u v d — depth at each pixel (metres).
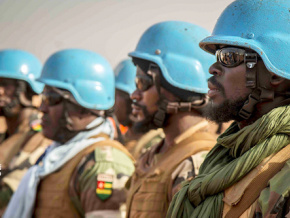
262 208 1.39
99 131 3.01
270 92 1.57
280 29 1.59
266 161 1.49
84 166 2.71
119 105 4.43
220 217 1.52
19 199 2.91
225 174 1.52
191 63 2.42
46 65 3.15
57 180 2.79
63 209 2.74
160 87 2.39
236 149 1.57
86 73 3.09
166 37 2.48
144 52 2.49
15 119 4.27
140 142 3.97
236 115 1.62
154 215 2.23
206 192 1.56
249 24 1.62
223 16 1.70
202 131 2.35
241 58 1.59
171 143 2.36
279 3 1.63
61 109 3.00
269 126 1.49
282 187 1.38
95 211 2.59
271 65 1.54
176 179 2.19
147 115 2.42
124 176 2.66
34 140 3.91
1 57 4.36
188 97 2.37
